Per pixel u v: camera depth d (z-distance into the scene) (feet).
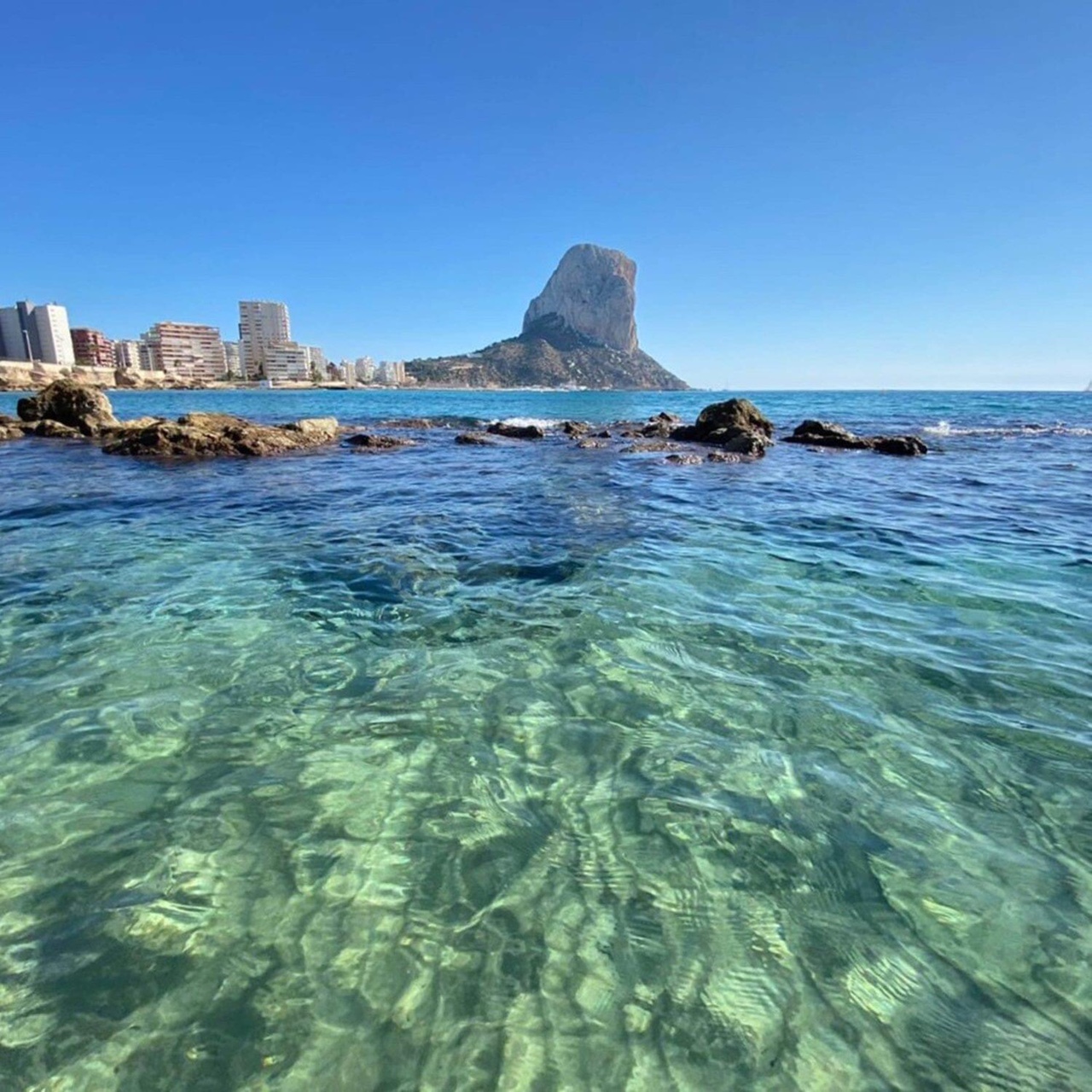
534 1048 7.56
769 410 172.65
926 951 8.77
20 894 9.63
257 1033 7.67
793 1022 7.86
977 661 17.20
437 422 123.85
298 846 10.72
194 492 44.52
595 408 209.87
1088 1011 7.94
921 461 64.34
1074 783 12.19
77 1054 7.36
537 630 19.48
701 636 19.04
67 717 14.53
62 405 92.12
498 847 10.75
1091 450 74.18
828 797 11.89
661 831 11.08
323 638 18.95
